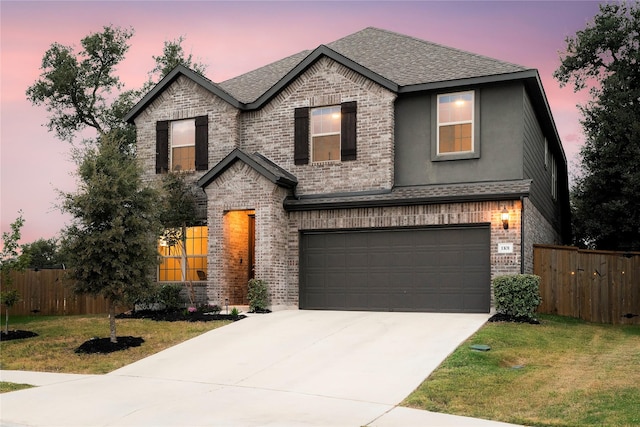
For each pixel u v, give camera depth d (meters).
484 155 16.69
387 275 17.00
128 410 8.52
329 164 18.02
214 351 12.65
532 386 9.20
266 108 19.03
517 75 16.19
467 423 7.56
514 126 16.45
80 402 9.02
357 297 17.28
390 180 17.25
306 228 17.86
